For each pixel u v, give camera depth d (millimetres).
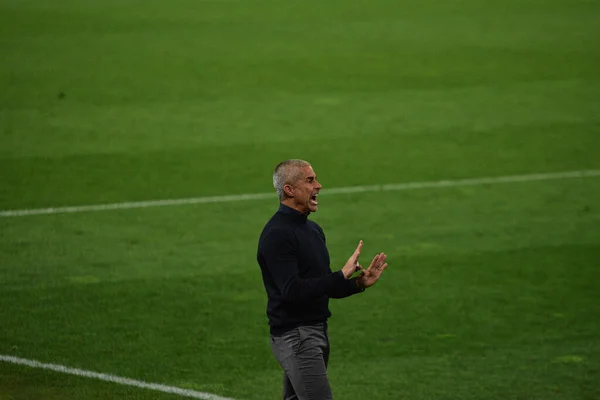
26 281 34938
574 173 48031
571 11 82125
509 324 31906
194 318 32250
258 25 78062
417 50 71250
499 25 77938
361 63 68312
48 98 60094
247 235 40000
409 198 44594
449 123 56188
